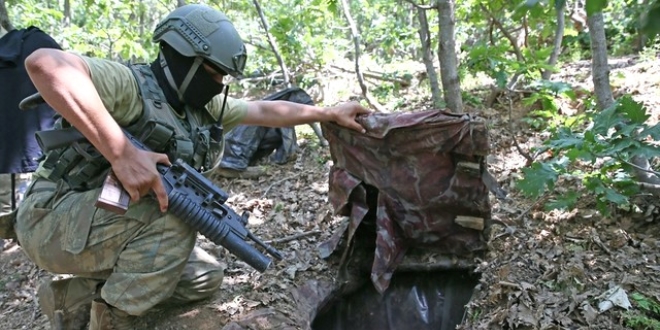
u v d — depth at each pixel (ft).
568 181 11.65
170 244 8.48
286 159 15.35
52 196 8.64
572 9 21.13
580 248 9.97
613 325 8.31
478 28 21.18
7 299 11.46
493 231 10.78
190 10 8.30
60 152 8.37
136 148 7.79
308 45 21.54
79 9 32.27
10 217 9.27
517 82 17.12
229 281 10.37
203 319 9.34
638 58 20.15
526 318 8.53
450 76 12.35
